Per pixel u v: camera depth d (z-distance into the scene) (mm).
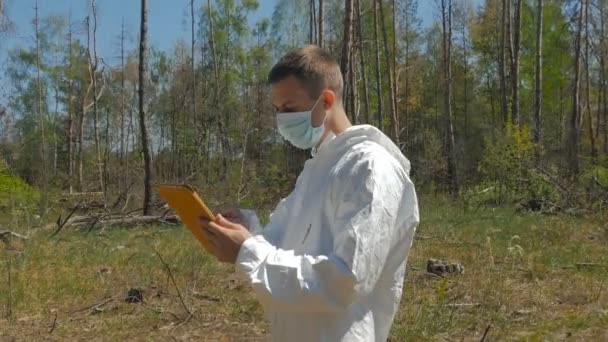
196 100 37188
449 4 32875
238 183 19703
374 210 2020
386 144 2215
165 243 11672
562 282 8000
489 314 6457
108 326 6445
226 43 40688
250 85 40469
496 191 17125
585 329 6082
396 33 36656
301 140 2268
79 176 36500
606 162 18281
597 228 12508
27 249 10734
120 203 21391
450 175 28016
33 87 47156
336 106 2287
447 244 11062
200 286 7949
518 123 24891
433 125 43781
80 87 47781
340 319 2078
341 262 1980
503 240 11305
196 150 29641
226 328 6359
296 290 1969
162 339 6074
